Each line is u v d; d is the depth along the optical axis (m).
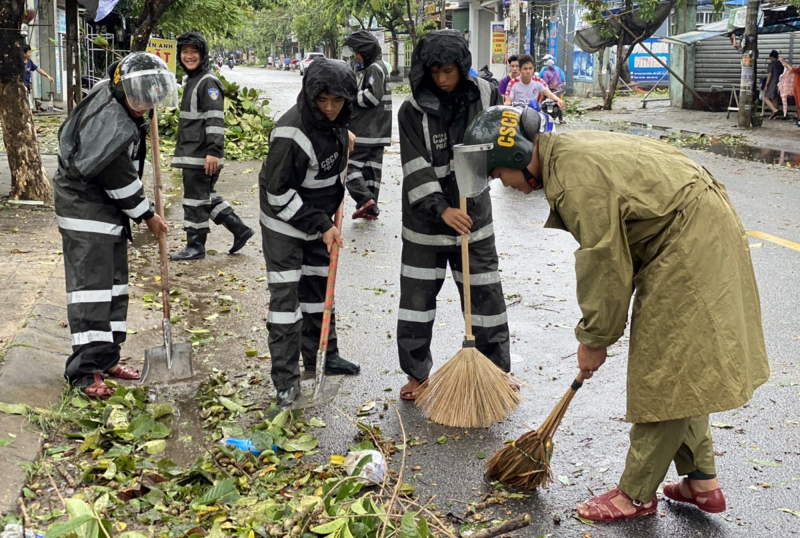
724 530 3.48
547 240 8.79
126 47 26.05
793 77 20.53
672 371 3.19
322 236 4.52
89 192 4.54
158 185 5.02
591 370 3.47
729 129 19.36
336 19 43.84
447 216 4.41
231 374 5.19
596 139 3.29
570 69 33.16
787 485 3.82
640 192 3.13
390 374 5.22
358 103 9.41
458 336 5.95
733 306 3.16
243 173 12.95
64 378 4.78
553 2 32.94
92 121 4.42
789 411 4.59
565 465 4.04
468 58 4.30
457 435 4.38
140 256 7.91
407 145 4.49
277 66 91.75
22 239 7.88
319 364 4.56
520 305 6.59
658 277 3.18
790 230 8.88
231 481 3.53
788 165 13.58
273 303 4.55
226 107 15.87
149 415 4.28
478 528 3.49
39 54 25.45
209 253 8.11
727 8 29.52
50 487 3.63
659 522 3.54
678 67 25.17
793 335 5.74
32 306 5.78
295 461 4.04
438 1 44.25
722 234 3.17
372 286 7.13
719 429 4.39
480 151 3.39
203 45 7.57
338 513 3.17
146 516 3.42
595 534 3.45
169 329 4.85
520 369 5.29
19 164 9.52
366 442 3.91
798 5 18.12
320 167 4.44
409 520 2.96
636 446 3.45
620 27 24.73
